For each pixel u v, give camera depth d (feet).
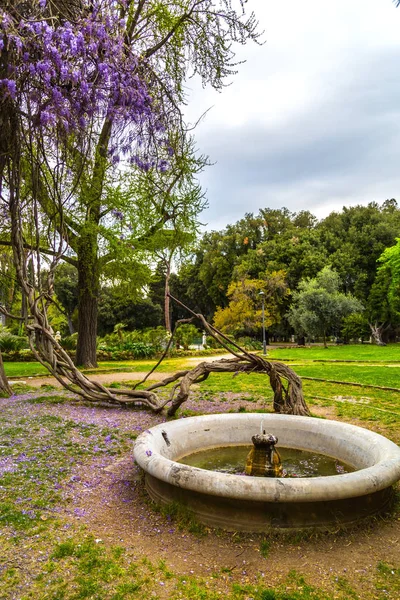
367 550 9.62
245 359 20.67
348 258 142.61
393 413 24.62
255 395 31.65
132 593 8.09
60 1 16.05
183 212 45.62
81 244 46.03
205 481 10.21
